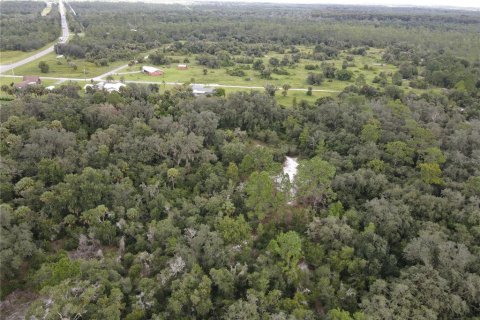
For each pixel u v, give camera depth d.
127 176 77.69
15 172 73.38
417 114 105.44
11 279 56.03
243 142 98.81
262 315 48.91
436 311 49.44
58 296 46.44
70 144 81.75
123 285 52.53
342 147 92.56
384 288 52.91
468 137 91.31
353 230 62.66
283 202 70.12
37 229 62.75
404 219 64.81
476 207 65.75
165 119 96.50
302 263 62.34
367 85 145.50
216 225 63.44
